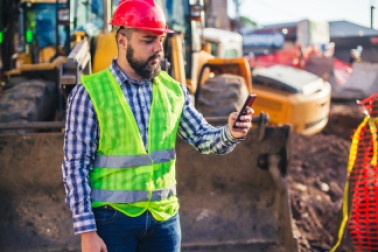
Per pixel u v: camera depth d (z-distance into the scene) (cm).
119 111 229
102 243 224
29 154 403
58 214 405
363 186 441
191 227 411
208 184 422
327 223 567
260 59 2339
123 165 230
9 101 491
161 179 237
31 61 657
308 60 1922
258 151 414
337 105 1512
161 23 229
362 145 441
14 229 400
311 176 714
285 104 911
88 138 228
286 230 402
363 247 439
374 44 2455
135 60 229
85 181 226
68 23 549
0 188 404
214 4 2998
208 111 542
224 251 404
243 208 417
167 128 238
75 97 229
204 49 768
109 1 558
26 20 659
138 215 232
